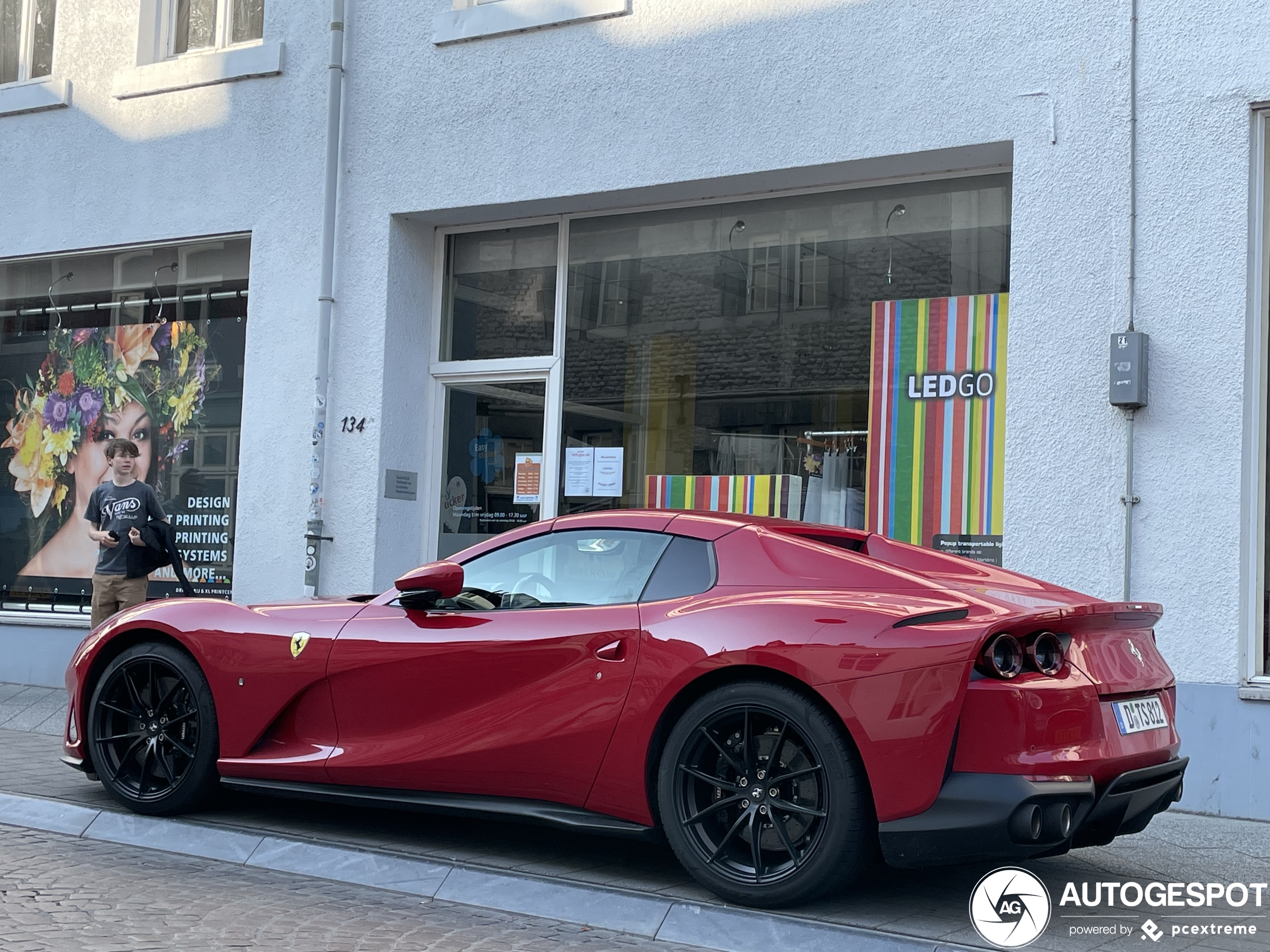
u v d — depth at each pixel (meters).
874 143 7.24
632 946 4.06
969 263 7.33
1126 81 6.57
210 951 3.78
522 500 8.77
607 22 8.16
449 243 9.23
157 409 9.91
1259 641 6.21
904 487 7.35
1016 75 6.87
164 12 10.10
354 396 8.89
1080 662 4.04
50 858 4.99
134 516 8.56
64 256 10.41
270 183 9.34
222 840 5.20
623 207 8.47
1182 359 6.33
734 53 7.71
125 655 5.59
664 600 4.57
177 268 9.93
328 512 8.91
